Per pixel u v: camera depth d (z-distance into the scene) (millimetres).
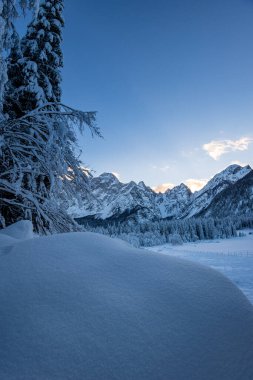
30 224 3883
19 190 6625
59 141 7781
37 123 7270
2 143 6766
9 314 1563
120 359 1362
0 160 7594
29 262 2014
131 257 2170
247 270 24062
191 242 109000
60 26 10078
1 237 2693
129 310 1627
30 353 1355
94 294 1722
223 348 1463
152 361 1371
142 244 97688
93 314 1578
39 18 9961
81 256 2141
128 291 1781
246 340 1509
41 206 7254
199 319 1612
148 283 1871
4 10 6227
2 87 6207
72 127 7801
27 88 8734
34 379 1242
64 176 8211
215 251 56406
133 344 1437
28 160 7430
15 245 2295
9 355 1343
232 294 1812
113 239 2670
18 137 7367
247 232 152500
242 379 1332
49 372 1280
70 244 2314
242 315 1653
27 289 1743
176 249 69688
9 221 7863
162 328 1537
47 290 1737
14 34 7387
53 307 1613
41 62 9570
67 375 1276
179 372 1340
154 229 125062
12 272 1898
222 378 1333
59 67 10188
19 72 9305
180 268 2064
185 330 1541
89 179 8727
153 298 1738
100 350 1392
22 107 9188
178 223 131000
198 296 1776
